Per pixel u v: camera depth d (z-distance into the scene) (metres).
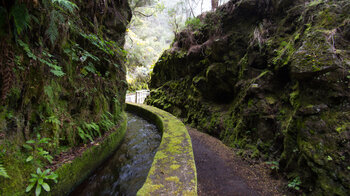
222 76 6.24
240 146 4.66
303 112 3.12
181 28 10.45
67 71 2.89
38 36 2.23
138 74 16.09
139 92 13.52
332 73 2.91
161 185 2.29
